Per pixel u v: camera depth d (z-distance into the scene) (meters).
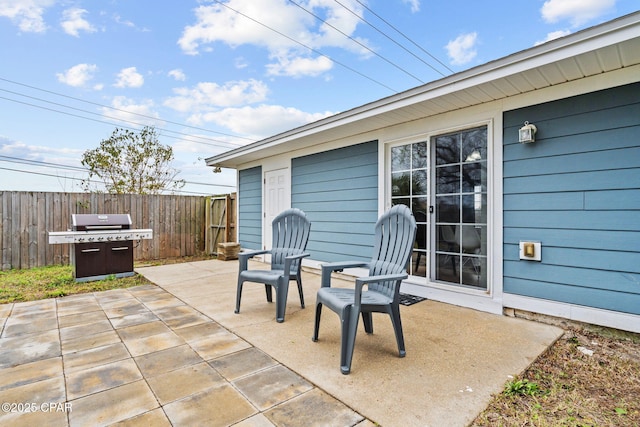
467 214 3.64
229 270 5.89
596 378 2.04
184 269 6.00
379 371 2.09
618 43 2.21
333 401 1.76
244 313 3.32
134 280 4.96
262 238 7.03
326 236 5.45
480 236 3.52
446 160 3.84
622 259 2.62
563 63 2.53
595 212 2.75
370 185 4.71
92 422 1.58
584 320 2.79
